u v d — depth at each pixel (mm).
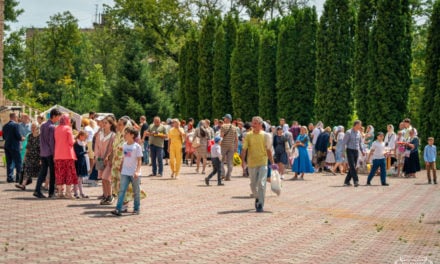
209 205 15820
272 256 9664
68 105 71562
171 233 11570
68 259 9086
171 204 15883
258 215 14180
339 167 28734
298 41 40000
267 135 14969
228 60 46406
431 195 19203
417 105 48281
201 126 26281
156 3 62938
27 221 12625
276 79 41438
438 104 33219
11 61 72625
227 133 22922
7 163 20625
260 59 42188
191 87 49312
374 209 15648
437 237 11766
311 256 9727
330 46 37031
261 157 14844
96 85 83938
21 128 20547
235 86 43844
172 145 23641
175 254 9648
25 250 9703
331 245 10711
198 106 48062
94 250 9812
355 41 35812
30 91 72625
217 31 46406
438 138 33250
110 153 15336
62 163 16203
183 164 32656
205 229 12102
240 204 16109
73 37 88000
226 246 10422
